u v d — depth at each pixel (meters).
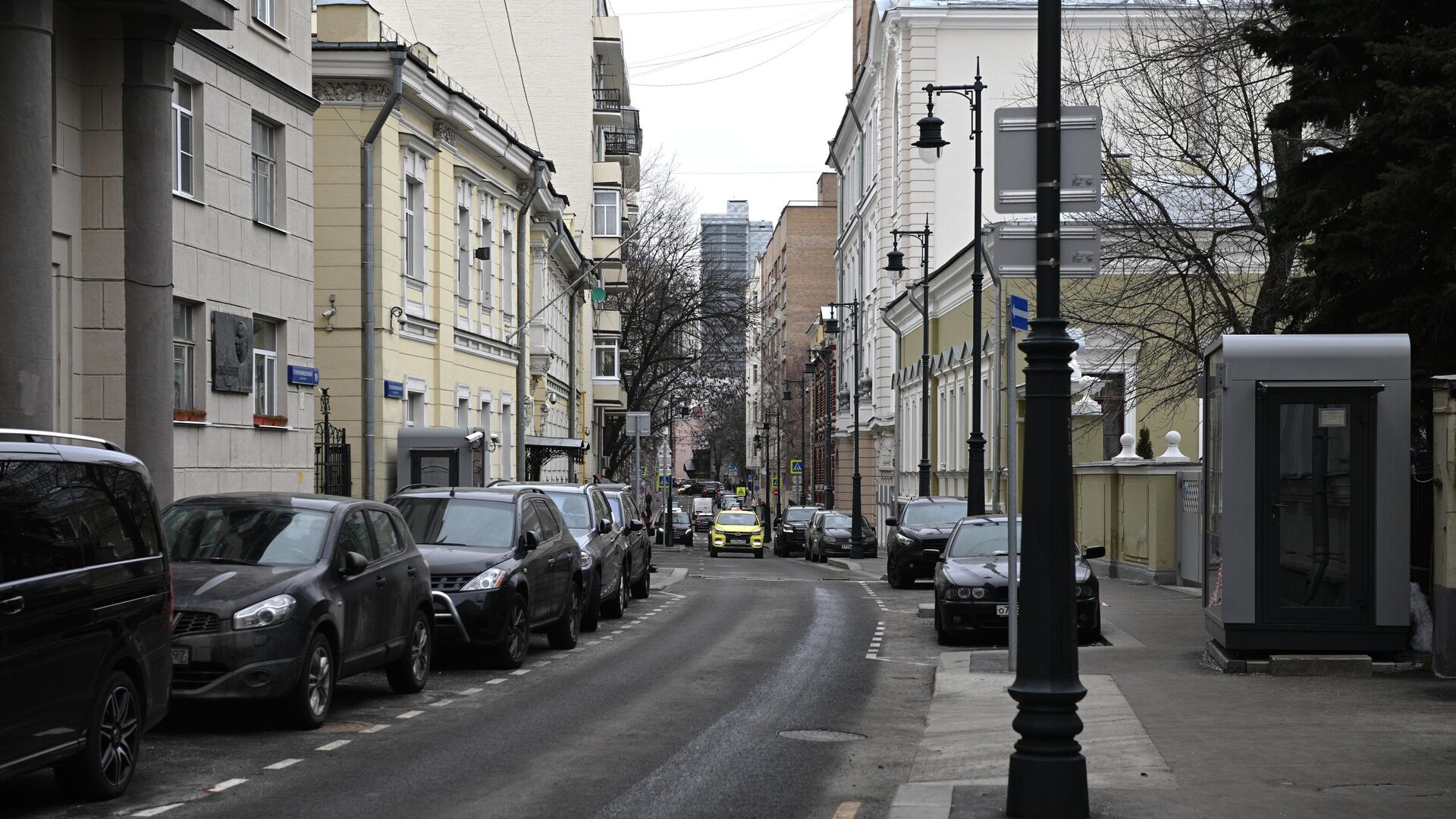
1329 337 14.99
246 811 8.96
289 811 8.98
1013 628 16.72
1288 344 15.03
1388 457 14.88
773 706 14.07
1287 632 14.98
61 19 19.33
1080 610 18.83
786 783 10.05
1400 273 16.72
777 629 23.06
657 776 10.25
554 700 14.39
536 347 48.56
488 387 41.16
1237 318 27.31
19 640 8.23
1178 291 29.92
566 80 61.06
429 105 33.97
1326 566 15.03
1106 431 39.81
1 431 8.58
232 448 23.72
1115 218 29.02
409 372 33.78
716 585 35.81
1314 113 17.59
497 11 59.47
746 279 70.44
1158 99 29.44
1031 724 8.30
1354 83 17.56
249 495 13.77
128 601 9.48
